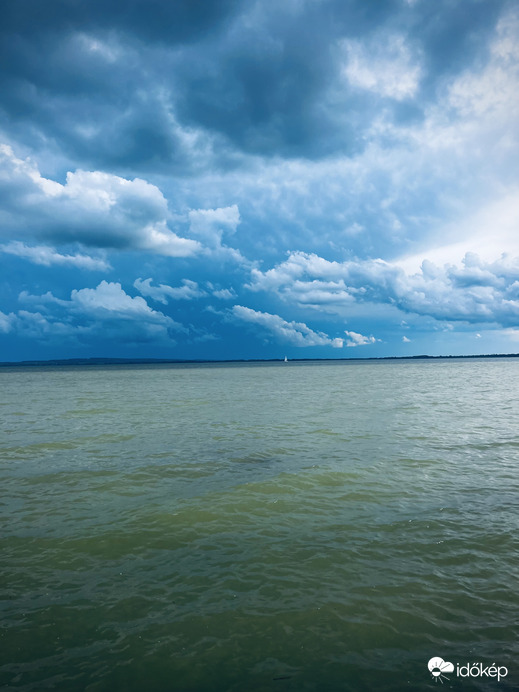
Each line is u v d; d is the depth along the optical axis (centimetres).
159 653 666
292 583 852
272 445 2130
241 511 1244
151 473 1648
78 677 617
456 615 745
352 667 632
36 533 1102
